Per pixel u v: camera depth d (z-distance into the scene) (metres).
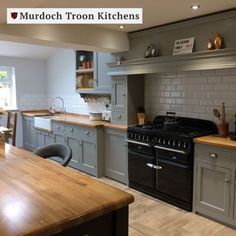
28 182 1.48
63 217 1.07
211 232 2.57
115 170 3.98
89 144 4.21
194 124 3.45
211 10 2.74
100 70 4.38
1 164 1.83
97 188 1.39
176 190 3.07
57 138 4.91
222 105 3.06
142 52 3.63
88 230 1.19
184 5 2.58
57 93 5.99
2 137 2.46
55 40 3.14
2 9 2.37
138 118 4.00
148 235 2.52
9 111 5.40
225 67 2.68
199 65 2.90
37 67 6.10
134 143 3.53
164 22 3.20
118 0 2.47
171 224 2.72
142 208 3.08
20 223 1.02
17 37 2.94
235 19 2.67
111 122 4.24
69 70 5.52
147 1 2.48
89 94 5.08
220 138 2.82
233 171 2.54
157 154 3.25
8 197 1.27
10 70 5.91
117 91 4.07
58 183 1.46
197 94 3.43
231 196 2.58
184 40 3.14
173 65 3.17
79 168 4.46
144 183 3.47
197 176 2.86
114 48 3.66
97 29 3.46
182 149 2.95
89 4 2.57
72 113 5.62
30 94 6.05
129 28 3.52
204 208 2.84
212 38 2.87
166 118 3.64
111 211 1.23
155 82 3.95
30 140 5.76
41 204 1.19
